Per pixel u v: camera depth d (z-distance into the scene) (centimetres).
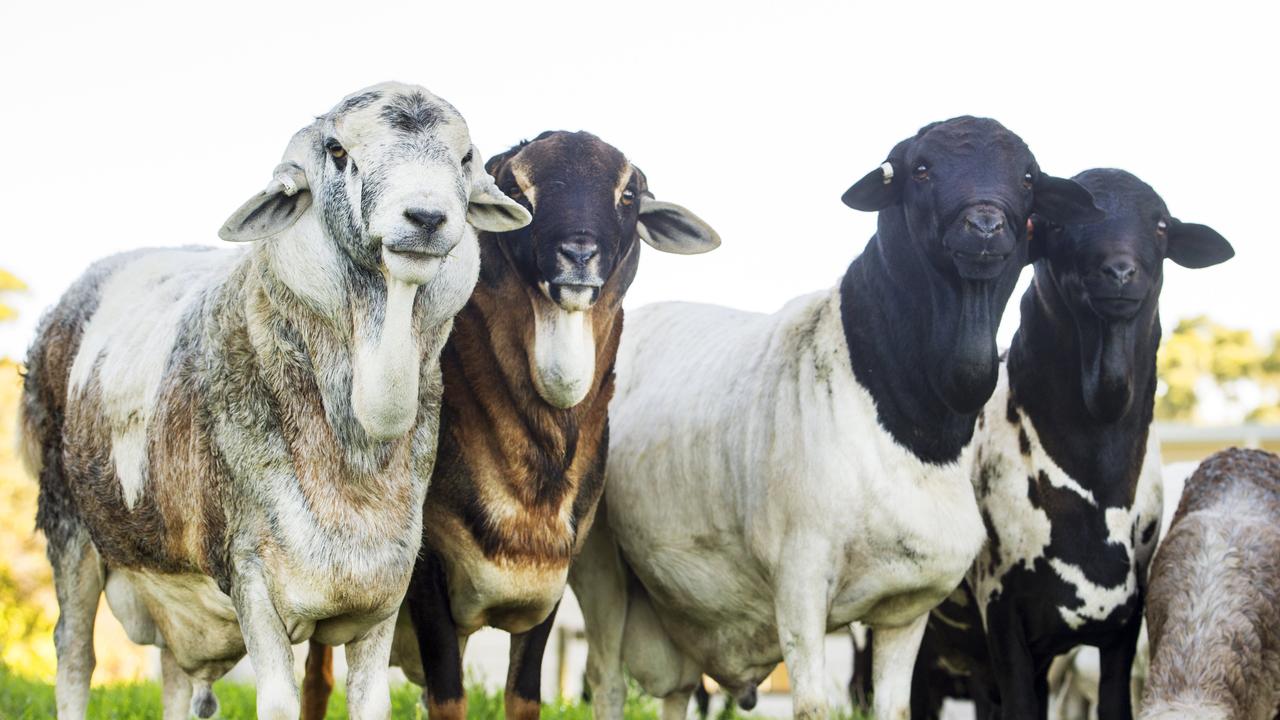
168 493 569
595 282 607
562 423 641
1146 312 684
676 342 798
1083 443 693
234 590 540
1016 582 709
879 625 670
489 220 555
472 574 634
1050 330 694
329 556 527
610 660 783
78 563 699
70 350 693
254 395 537
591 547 783
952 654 819
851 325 651
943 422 639
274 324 538
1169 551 679
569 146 629
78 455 646
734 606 719
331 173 516
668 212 661
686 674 789
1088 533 695
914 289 630
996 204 598
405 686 1052
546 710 998
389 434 524
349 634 551
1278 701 647
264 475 532
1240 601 643
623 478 760
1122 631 712
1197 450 2350
